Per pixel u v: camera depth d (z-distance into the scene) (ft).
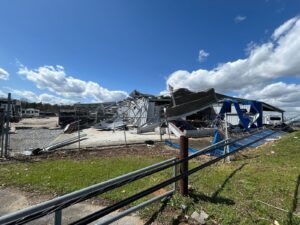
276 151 32.27
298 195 14.97
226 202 13.80
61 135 63.41
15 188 17.34
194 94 83.10
